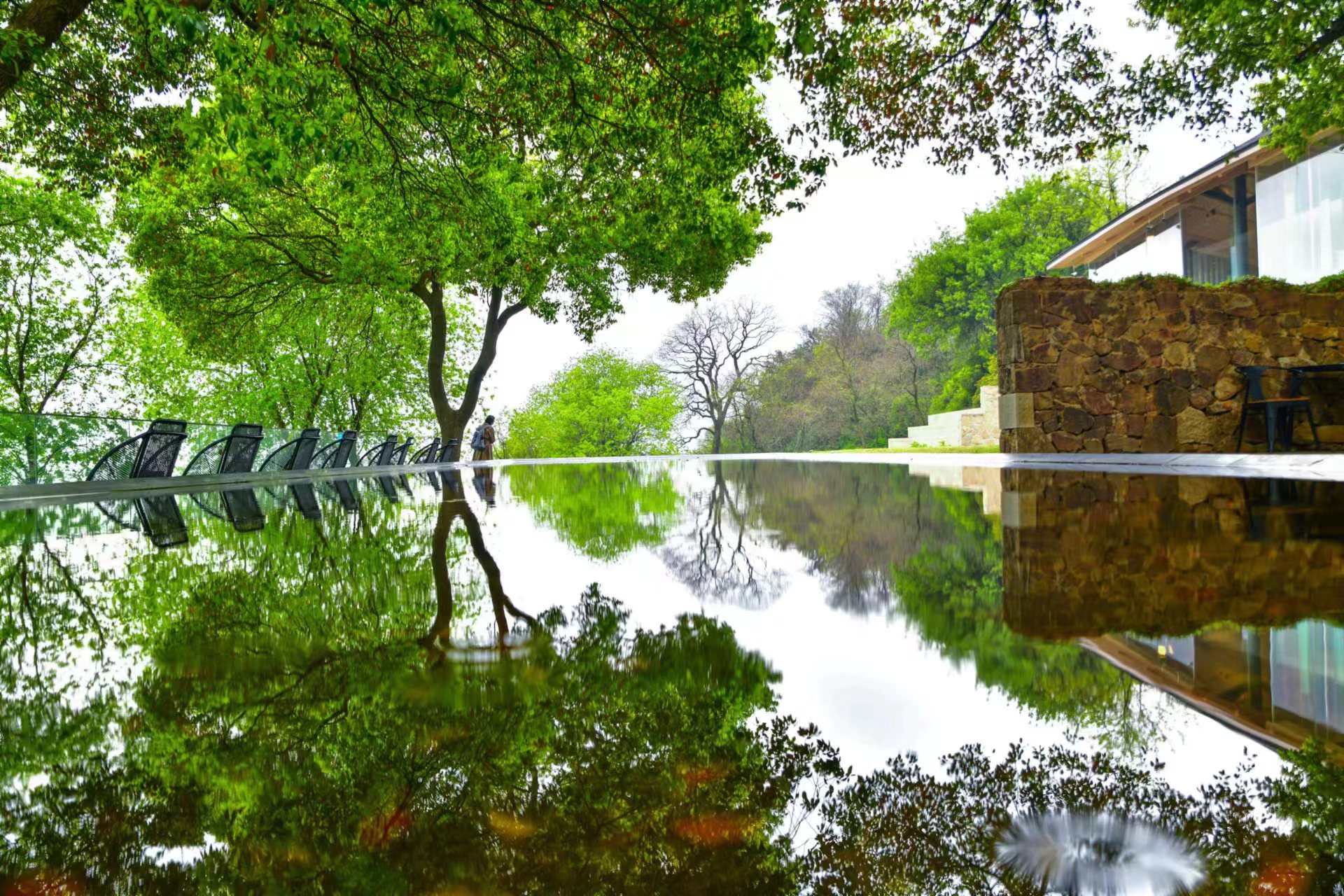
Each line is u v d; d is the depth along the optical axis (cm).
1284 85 823
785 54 496
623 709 77
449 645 106
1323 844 45
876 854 47
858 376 3247
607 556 203
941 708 75
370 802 57
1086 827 48
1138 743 64
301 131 405
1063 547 191
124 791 60
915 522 265
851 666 91
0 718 78
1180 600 123
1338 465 442
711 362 3475
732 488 517
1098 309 755
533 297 1551
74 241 1950
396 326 2205
